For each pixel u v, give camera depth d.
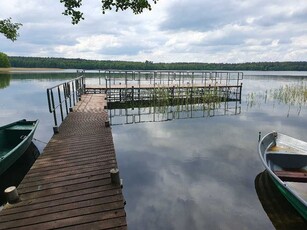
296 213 4.15
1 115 13.02
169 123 11.02
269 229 3.83
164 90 16.25
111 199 3.29
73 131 6.66
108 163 4.48
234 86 17.44
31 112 13.87
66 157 4.78
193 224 3.98
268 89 23.58
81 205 3.16
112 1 5.59
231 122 11.16
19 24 8.31
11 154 5.24
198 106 15.38
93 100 12.31
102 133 6.44
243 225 3.94
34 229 2.72
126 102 16.08
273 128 10.04
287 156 5.25
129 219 4.11
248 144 7.93
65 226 2.76
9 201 3.22
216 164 6.32
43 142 8.27
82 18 5.70
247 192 4.95
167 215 4.22
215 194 4.88
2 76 45.81
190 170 5.98
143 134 9.18
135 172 5.89
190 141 8.27
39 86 27.69
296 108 14.59
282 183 3.84
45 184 3.72
